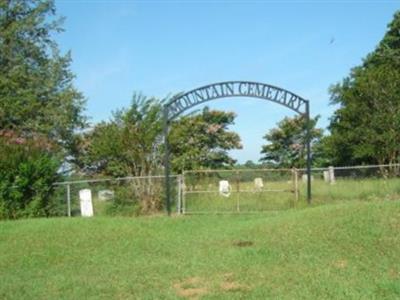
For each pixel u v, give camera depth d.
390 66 37.12
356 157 34.78
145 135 21.28
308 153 19.14
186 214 18.70
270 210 18.89
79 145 30.45
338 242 10.98
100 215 19.23
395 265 9.28
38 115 32.06
